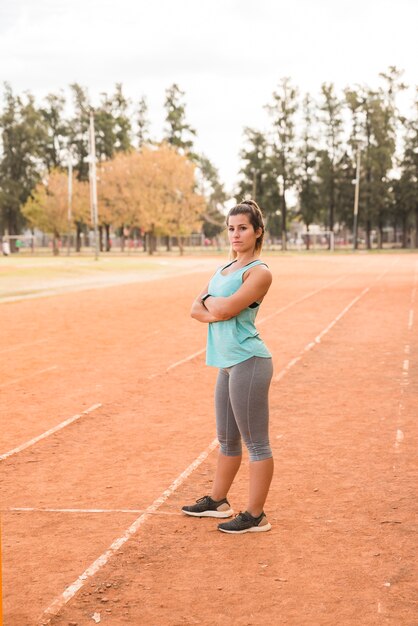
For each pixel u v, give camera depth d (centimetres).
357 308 2038
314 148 10112
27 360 1227
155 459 655
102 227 10481
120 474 614
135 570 423
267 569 422
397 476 598
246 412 477
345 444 699
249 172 10381
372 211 9869
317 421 792
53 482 595
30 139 9800
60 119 10450
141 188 8031
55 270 3931
